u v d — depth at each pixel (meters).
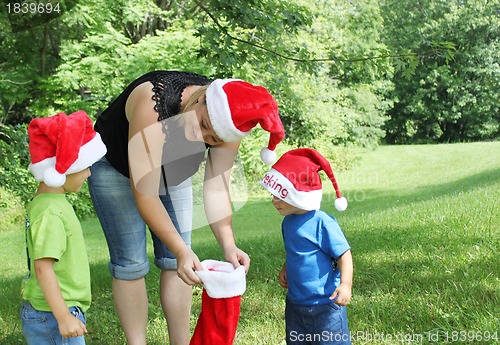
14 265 9.54
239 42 6.92
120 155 3.14
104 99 16.56
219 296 2.79
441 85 27.67
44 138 2.87
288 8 7.05
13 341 4.27
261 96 2.62
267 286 5.15
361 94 23.44
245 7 6.66
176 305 3.47
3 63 16.30
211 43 6.59
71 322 2.77
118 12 18.06
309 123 19.95
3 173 8.03
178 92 2.85
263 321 4.33
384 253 5.99
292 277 3.26
